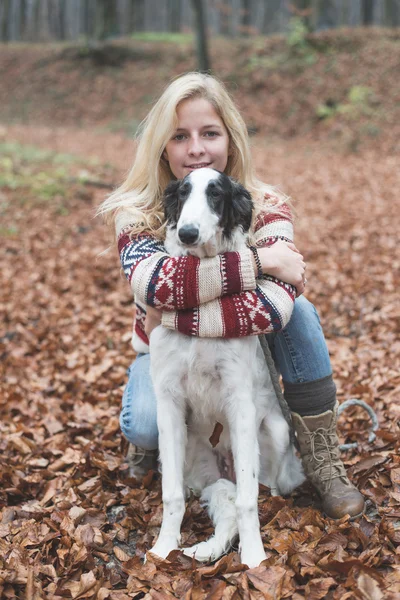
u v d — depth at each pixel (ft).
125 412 10.02
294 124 58.44
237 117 9.69
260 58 69.46
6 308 20.86
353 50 65.16
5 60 88.38
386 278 20.76
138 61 80.89
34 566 8.27
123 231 9.25
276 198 9.89
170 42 84.02
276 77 65.51
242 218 8.86
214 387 8.90
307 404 9.50
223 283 8.22
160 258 8.63
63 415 13.62
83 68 82.23
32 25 124.16
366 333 17.07
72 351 17.83
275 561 8.00
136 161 9.78
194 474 10.03
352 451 11.03
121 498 10.24
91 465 11.17
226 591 7.51
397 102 55.52
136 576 8.01
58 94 78.79
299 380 9.50
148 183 9.63
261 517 9.20
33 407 14.35
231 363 8.61
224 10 92.53
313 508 9.51
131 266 8.79
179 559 8.29
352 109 55.88
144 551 8.81
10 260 25.76
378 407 12.41
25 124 73.56
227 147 9.65
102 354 17.03
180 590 7.70
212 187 8.43
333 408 9.62
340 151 50.62
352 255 23.95
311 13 71.31
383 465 10.11
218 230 8.48
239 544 8.38
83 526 9.03
